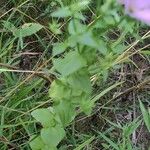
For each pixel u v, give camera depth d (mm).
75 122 253
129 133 235
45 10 292
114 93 270
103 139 249
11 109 228
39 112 193
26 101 245
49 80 243
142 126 261
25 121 235
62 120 187
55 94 185
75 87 175
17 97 238
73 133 242
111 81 274
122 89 276
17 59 282
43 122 192
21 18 289
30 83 252
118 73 279
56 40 283
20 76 259
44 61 261
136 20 149
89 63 171
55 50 173
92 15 283
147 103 274
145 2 126
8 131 236
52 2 283
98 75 237
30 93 252
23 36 261
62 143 243
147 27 290
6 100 240
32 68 280
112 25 170
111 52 207
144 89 276
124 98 273
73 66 164
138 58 292
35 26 261
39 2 299
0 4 302
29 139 222
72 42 163
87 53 166
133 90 272
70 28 163
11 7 298
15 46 283
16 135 239
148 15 125
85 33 149
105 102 266
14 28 265
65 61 166
